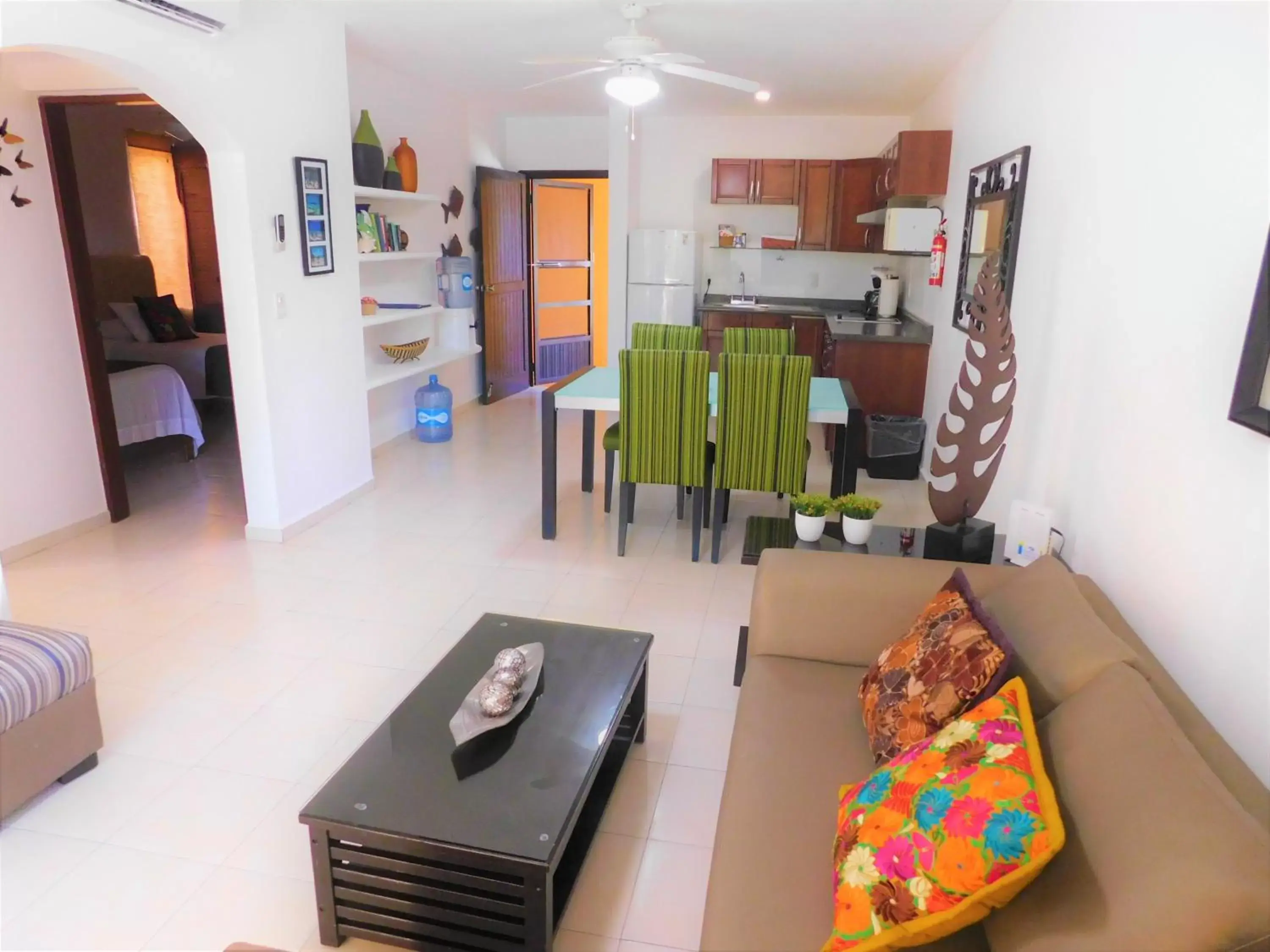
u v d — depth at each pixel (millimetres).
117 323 6715
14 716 2117
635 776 2410
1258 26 1732
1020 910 1289
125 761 2434
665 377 3633
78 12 2746
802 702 2057
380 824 1690
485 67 5352
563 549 4062
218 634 3178
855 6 3867
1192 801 1146
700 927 1902
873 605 2234
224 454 5570
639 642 2424
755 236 7504
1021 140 3572
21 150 3639
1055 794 1330
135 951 1815
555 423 4031
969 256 4395
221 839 2141
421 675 2918
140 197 7203
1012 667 1654
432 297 6289
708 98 6254
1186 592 1873
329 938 1818
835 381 4340
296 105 3877
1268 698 1532
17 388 3730
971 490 2607
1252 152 1734
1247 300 1715
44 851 2090
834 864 1462
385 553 3982
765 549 2590
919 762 1465
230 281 3727
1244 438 1666
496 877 1683
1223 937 995
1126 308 2330
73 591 3510
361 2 3883
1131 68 2408
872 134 7117
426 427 6012
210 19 3156
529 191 7773
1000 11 3926
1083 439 2582
